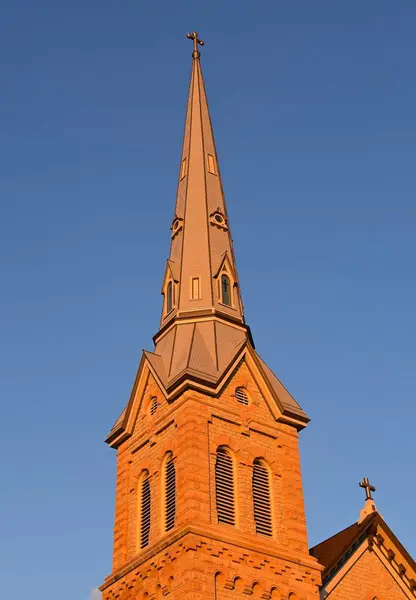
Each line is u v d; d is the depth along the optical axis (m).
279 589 48.44
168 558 47.62
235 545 48.06
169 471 51.69
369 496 58.09
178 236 63.69
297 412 55.72
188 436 50.41
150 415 55.41
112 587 51.16
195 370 53.00
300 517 51.97
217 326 57.59
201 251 61.66
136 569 49.88
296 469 53.72
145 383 56.69
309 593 49.53
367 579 54.12
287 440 54.53
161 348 58.00
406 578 55.91
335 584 52.34
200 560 46.28
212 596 45.69
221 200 65.75
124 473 55.25
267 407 55.12
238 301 60.44
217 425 52.06
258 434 53.62
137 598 48.91
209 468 50.06
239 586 47.06
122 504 54.19
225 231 63.94
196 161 67.44
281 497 52.38
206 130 70.00
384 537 56.31
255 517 50.47
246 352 56.31
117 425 57.31
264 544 49.31
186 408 51.53
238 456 51.75
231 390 54.00
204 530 47.25
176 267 61.50
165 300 61.00
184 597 45.12
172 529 48.84
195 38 77.12
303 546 50.94
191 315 58.09
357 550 54.78
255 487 51.75
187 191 65.44
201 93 72.94
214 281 60.03
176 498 49.25
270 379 57.12
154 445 53.66
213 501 49.03
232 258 62.94
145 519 52.34
